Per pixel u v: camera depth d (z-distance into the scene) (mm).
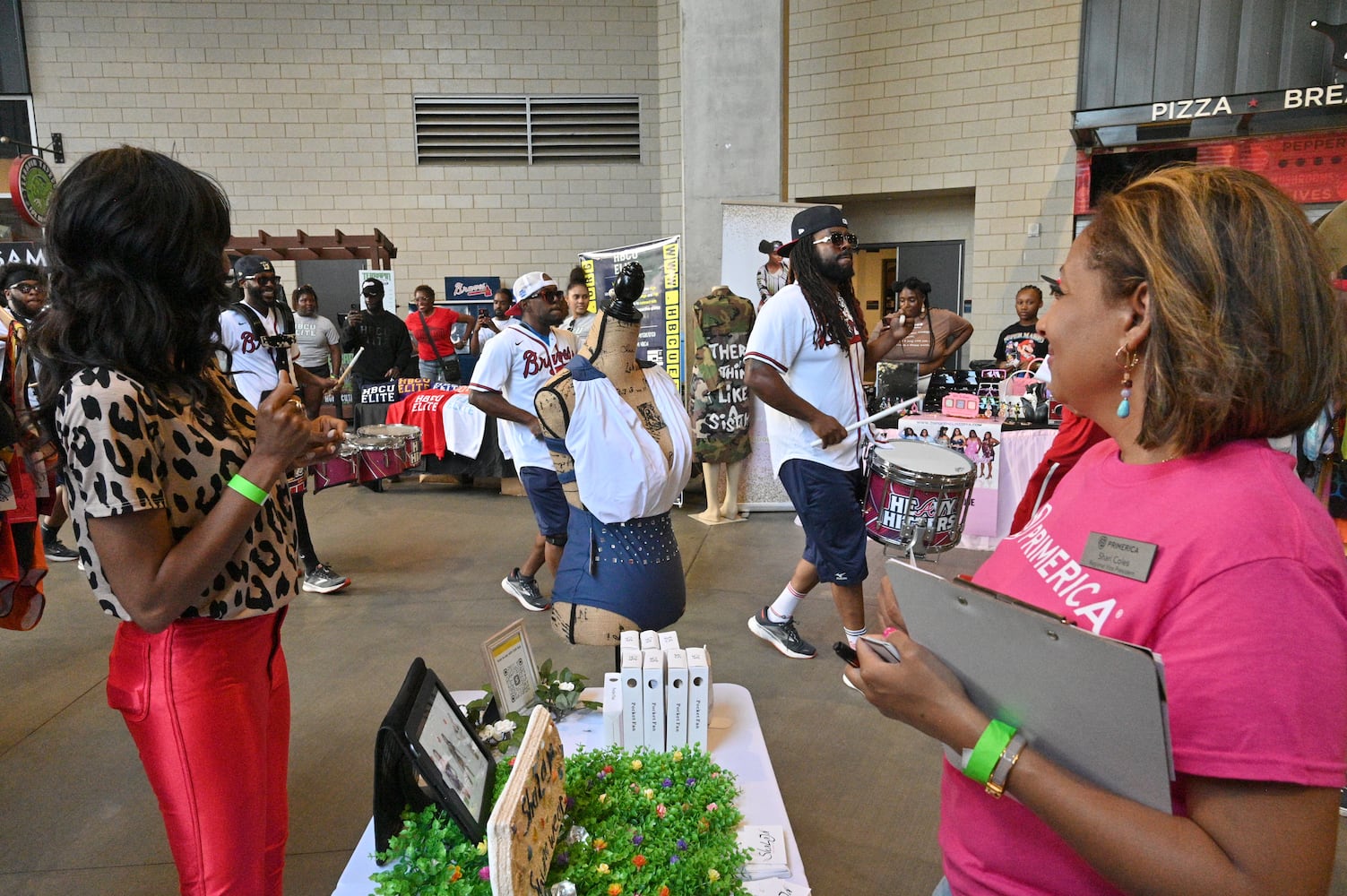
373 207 8945
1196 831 571
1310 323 571
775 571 4055
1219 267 579
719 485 5000
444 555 4387
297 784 2303
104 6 8406
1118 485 673
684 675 1630
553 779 1237
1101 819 596
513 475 5711
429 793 1334
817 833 2074
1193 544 576
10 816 2166
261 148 8758
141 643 1144
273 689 1332
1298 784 527
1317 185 6207
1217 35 6328
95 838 2076
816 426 2627
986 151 7312
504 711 1742
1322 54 6047
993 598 644
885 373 4586
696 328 4766
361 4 8594
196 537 1056
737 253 4969
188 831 1169
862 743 2492
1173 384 598
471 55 8734
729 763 1633
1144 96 6629
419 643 3244
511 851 1004
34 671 3043
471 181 8953
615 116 8883
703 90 5734
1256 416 588
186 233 1092
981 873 763
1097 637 563
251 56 8609
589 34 8742
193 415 1146
